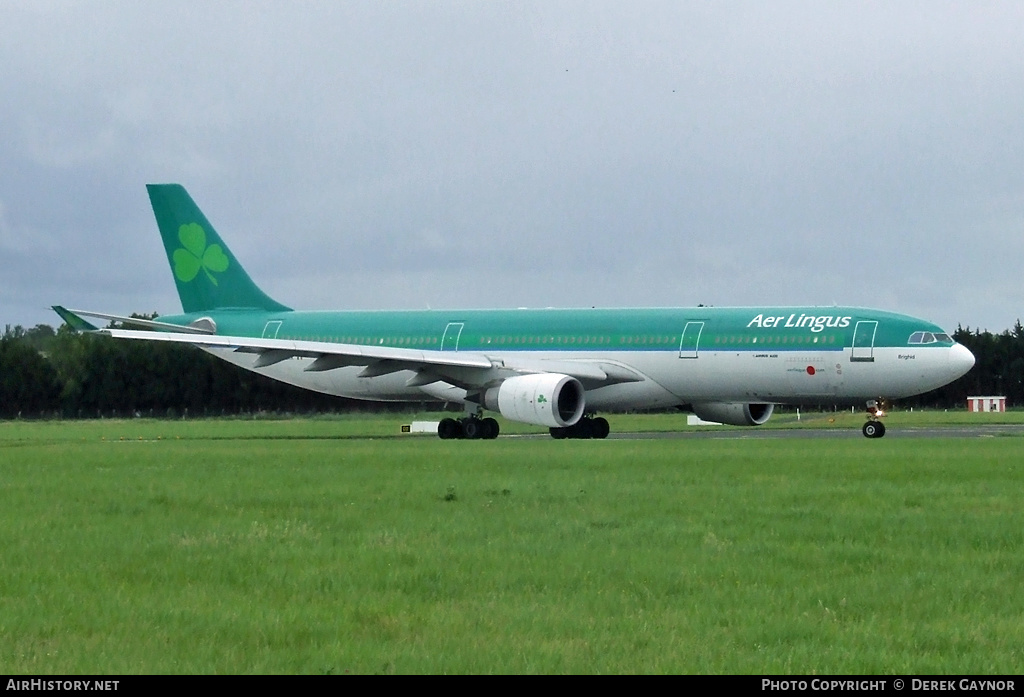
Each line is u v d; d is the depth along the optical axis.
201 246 130.00
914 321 101.19
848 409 197.38
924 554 35.00
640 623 27.09
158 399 199.50
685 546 36.44
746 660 24.23
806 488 52.03
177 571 33.19
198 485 55.78
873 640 25.56
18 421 191.88
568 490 51.72
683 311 108.81
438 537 38.47
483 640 25.73
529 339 112.25
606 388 109.69
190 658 24.59
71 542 38.06
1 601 29.56
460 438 111.19
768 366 103.50
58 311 111.81
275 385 197.88
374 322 120.50
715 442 93.00
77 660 24.47
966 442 89.94
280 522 42.06
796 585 30.88
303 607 28.84
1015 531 38.53
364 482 56.56
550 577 31.88
